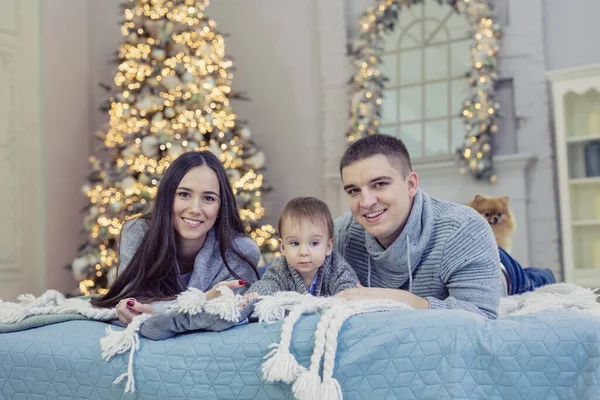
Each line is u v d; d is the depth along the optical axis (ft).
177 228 6.82
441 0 15.74
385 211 5.78
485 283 5.76
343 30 17.51
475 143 14.84
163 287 6.81
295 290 6.28
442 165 15.48
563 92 13.69
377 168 5.69
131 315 5.57
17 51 16.56
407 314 4.44
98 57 19.63
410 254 5.97
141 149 15.30
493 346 4.10
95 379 5.08
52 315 5.82
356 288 5.53
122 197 15.33
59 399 5.26
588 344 3.97
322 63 17.74
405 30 16.42
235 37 19.17
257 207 15.76
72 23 19.03
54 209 17.89
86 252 15.89
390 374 4.24
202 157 6.95
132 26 16.21
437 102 15.96
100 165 16.46
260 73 18.78
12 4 16.51
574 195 13.71
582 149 13.62
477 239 5.83
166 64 15.70
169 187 6.77
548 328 4.09
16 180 16.24
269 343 4.55
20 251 16.20
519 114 14.97
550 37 14.87
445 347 4.18
